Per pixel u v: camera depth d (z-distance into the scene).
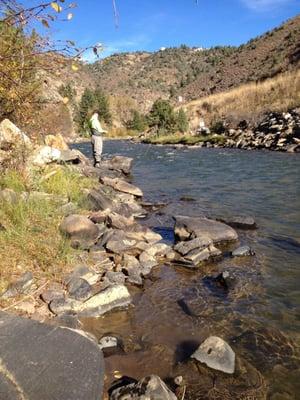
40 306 4.34
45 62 5.43
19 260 4.93
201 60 181.25
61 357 2.97
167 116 42.66
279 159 18.11
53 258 5.19
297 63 45.56
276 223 8.16
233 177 13.76
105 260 5.80
